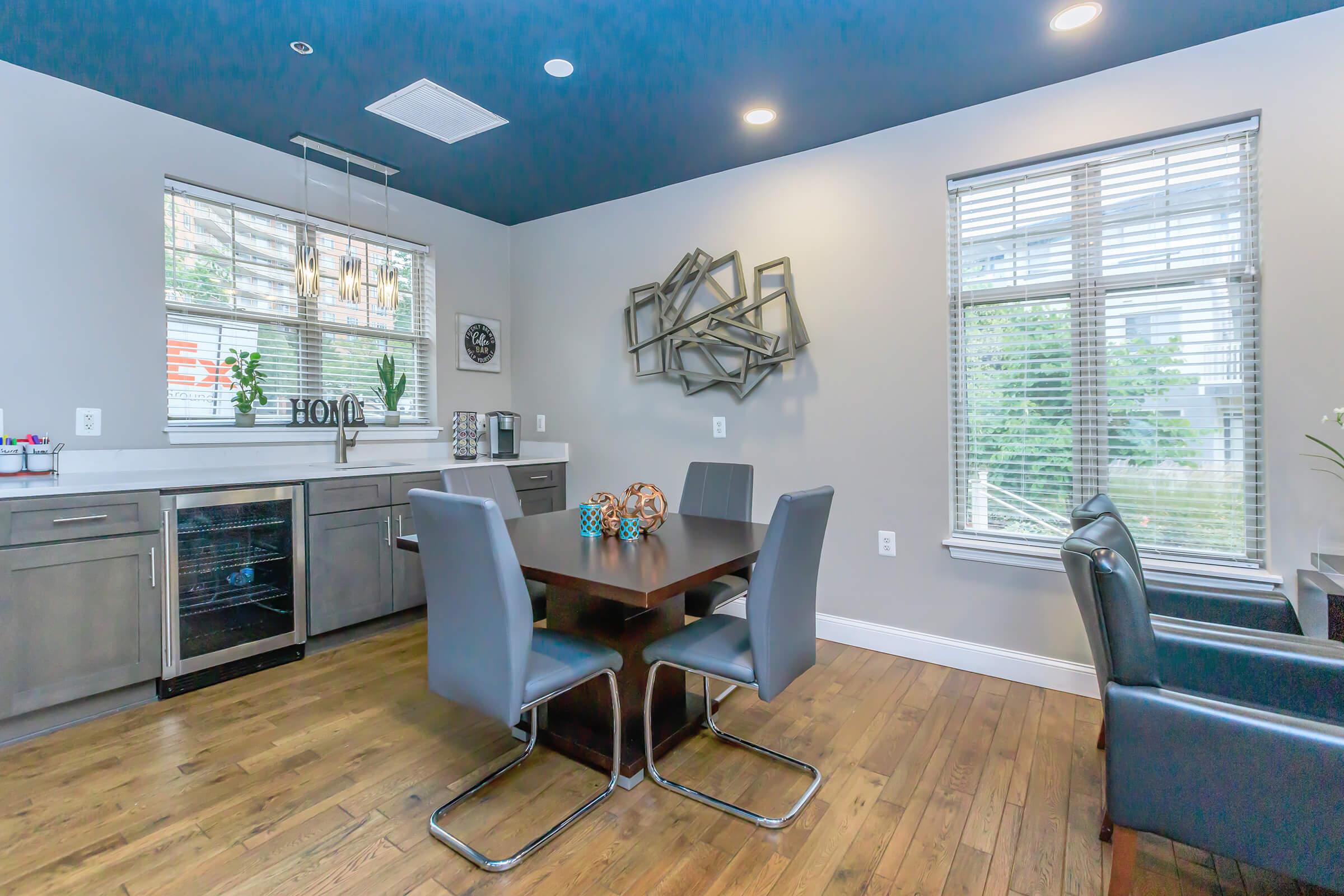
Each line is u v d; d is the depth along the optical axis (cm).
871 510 302
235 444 308
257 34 219
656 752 206
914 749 211
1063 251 261
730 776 196
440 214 396
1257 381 228
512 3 202
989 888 149
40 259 250
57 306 254
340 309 357
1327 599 190
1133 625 135
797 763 201
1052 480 267
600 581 161
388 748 210
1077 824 172
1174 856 159
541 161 329
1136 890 148
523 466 381
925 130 283
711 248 346
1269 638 165
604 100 264
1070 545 145
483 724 227
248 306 319
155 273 281
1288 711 157
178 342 296
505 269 439
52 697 215
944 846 163
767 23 213
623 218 382
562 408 414
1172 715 129
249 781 190
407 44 225
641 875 153
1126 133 242
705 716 231
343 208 347
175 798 181
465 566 156
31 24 214
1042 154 257
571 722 217
